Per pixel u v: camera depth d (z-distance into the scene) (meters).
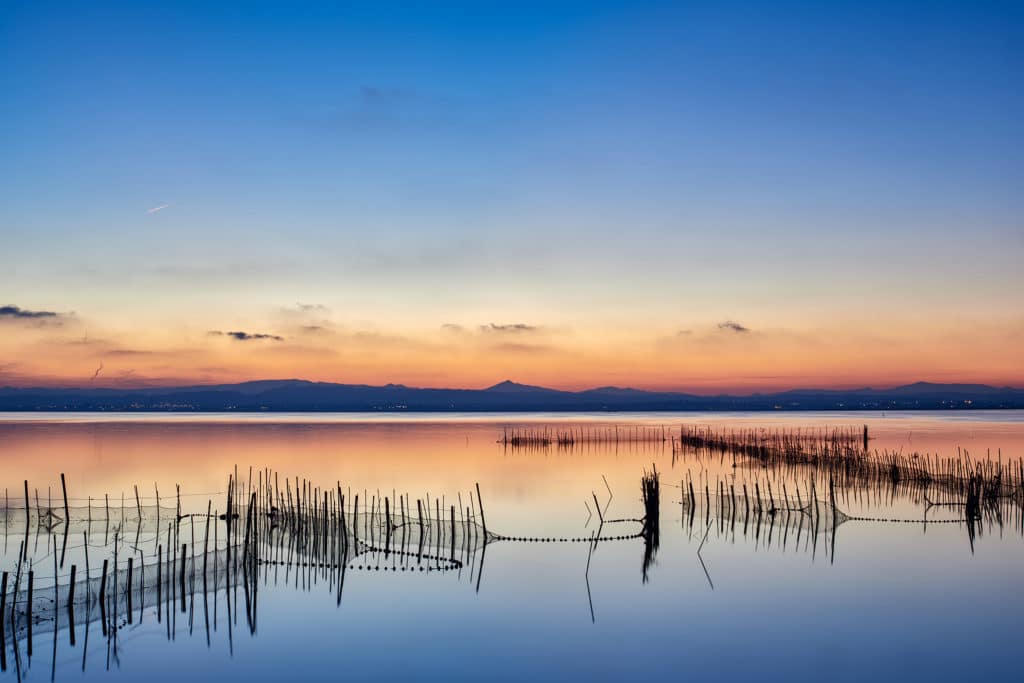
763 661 24.97
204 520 48.47
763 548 39.75
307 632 27.45
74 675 23.77
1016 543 40.56
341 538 38.38
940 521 46.81
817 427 187.88
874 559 37.22
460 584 33.25
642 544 40.97
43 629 27.33
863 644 26.34
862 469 70.94
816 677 23.73
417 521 46.78
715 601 30.91
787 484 66.19
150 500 60.75
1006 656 25.22
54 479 76.25
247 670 24.14
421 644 26.44
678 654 25.56
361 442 131.62
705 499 57.25
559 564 36.62
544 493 64.25
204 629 27.67
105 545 41.75
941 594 31.59
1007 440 125.88
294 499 61.34
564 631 27.70
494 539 42.28
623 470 82.69
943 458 91.12
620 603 30.70
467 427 199.50
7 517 45.97
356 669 24.39
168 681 23.39
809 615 29.20
